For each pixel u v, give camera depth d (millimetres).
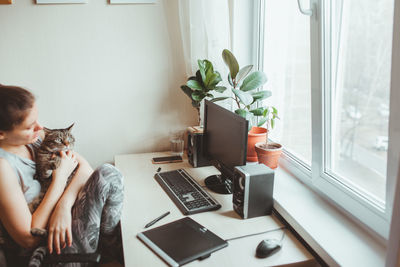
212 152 1876
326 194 1510
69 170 1563
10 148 1448
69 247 1370
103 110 2221
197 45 2088
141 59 2180
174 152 2217
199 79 2062
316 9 1417
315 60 1463
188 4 2074
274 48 2018
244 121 1462
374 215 1235
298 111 1816
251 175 1415
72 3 2016
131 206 1587
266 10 2072
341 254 1166
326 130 1507
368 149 1316
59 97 2145
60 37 2055
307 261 1224
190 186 1728
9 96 1299
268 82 2121
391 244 896
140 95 2242
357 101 1350
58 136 1595
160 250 1248
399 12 1013
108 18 2080
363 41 1292
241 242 1312
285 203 1506
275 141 2076
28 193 1459
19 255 1427
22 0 1962
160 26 2150
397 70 1045
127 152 2334
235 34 2166
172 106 2305
